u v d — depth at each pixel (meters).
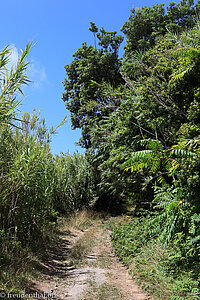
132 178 10.05
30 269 5.19
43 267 5.78
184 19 17.75
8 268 4.77
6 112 5.12
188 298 3.98
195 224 5.15
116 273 5.66
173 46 9.05
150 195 9.88
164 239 5.73
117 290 4.63
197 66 6.95
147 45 16.80
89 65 18.53
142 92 8.66
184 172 5.38
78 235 9.88
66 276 5.47
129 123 9.53
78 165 15.28
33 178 6.38
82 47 20.70
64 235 9.49
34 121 6.90
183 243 5.43
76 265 6.23
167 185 6.70
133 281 5.08
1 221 5.84
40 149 7.04
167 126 8.16
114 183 10.93
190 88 7.37
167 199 5.78
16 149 6.35
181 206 5.43
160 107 8.08
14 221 6.00
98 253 7.32
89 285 4.89
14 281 4.41
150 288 4.52
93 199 16.23
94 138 13.87
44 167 7.42
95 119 16.55
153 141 6.05
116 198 15.34
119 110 10.15
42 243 7.17
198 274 4.62
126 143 9.93
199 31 7.55
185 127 6.29
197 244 5.06
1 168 5.60
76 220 11.87
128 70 11.05
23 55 5.14
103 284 4.93
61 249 7.67
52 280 5.14
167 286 4.45
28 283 4.63
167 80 8.71
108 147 12.48
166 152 6.17
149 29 18.27
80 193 14.74
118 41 19.59
